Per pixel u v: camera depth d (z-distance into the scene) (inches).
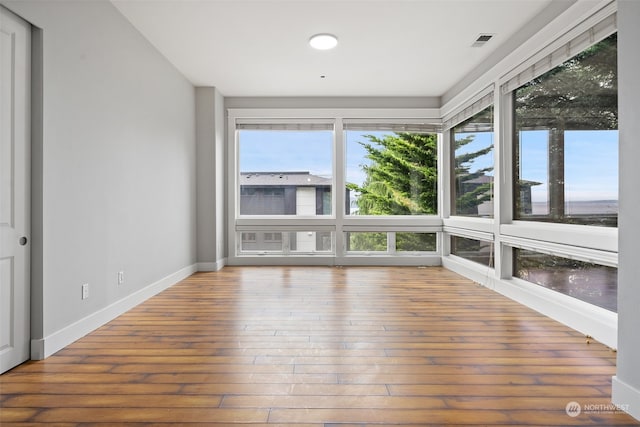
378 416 65.8
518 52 137.3
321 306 136.0
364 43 151.1
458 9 125.4
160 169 159.8
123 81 128.5
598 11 100.3
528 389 75.2
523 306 135.6
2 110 81.4
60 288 96.8
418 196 232.2
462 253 208.8
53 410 67.8
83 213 106.3
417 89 212.7
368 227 227.3
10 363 84.2
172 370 84.0
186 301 143.6
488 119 173.6
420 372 82.8
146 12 126.1
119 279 126.1
